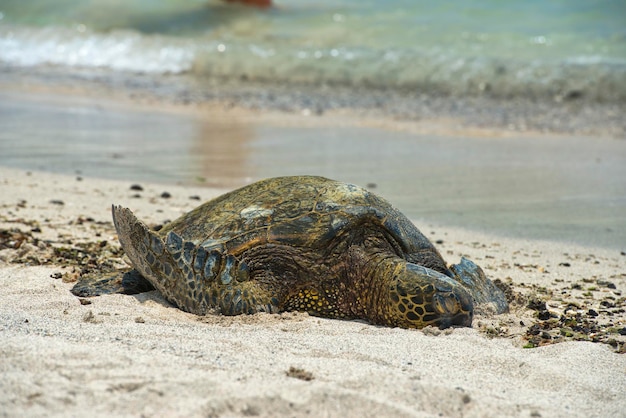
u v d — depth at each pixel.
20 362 9.30
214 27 60.78
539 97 45.00
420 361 10.84
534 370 10.66
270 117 40.16
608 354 11.48
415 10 62.25
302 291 13.58
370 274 13.20
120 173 27.78
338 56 51.94
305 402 8.83
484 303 13.98
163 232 15.11
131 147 32.50
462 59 49.50
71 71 52.12
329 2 66.06
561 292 16.25
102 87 47.34
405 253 13.96
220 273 13.11
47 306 13.06
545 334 12.65
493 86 46.75
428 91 47.03
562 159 31.41
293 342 11.41
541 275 17.66
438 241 20.59
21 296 13.73
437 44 53.75
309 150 32.47
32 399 8.40
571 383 10.27
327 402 8.86
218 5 65.31
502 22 57.94
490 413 9.10
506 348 11.71
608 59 48.81
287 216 13.88
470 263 15.00
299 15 62.78
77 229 19.95
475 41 53.94
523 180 27.84
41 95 44.50
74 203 23.17
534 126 38.28
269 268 13.59
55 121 37.69
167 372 9.38
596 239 21.02
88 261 16.73
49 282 14.80
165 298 13.78
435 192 26.00
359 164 30.02
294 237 13.59
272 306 13.21
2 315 11.86
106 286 14.40
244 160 30.44
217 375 9.45
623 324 13.89
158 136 34.94
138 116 39.69
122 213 13.22
